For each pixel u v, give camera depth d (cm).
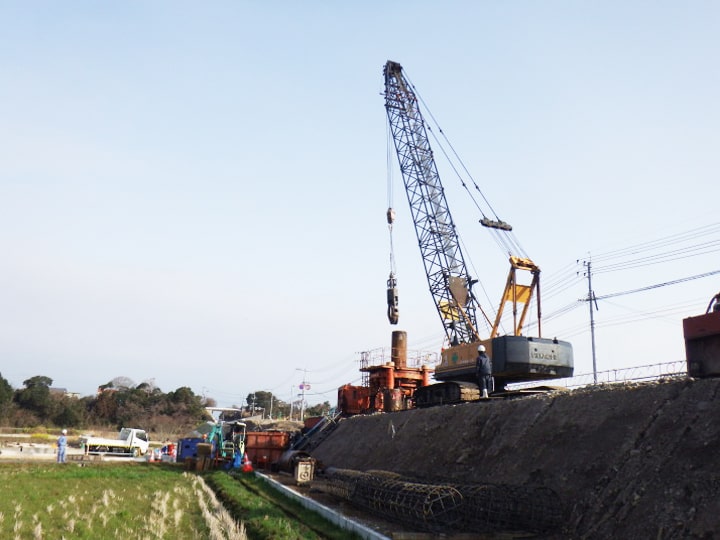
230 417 12338
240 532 1445
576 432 1692
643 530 1153
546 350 3069
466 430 2311
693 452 1234
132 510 1834
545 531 1394
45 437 7462
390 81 5603
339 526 1579
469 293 5047
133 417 11294
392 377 4450
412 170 5375
